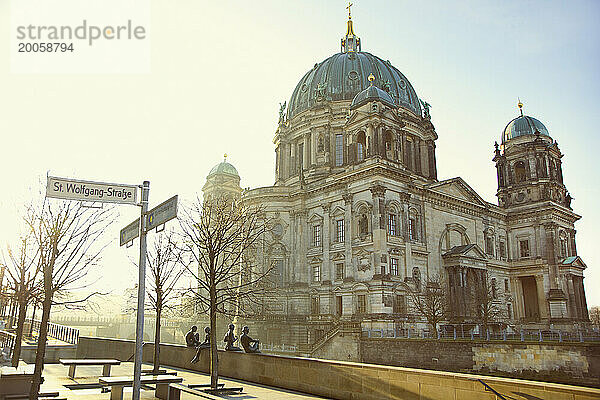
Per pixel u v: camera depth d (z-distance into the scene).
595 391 12.80
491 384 14.96
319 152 94.94
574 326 91.44
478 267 83.69
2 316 64.06
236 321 82.94
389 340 60.22
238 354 26.41
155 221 14.06
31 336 51.53
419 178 84.12
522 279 102.44
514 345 51.41
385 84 96.25
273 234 85.06
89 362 25.08
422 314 72.25
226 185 114.06
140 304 14.09
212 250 27.27
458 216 89.25
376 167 73.62
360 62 103.50
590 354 46.53
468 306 79.38
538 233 100.19
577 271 98.88
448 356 55.22
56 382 24.23
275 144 109.00
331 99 99.75
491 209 99.00
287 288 82.69
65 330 50.47
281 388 22.83
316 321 74.00
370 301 69.75
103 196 14.77
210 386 22.50
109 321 128.62
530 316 100.19
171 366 32.44
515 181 107.12
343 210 78.44
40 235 18.06
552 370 48.62
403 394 17.36
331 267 78.62
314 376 21.19
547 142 107.69
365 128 78.94
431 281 78.44
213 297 25.41
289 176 100.69
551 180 103.88
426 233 80.69
